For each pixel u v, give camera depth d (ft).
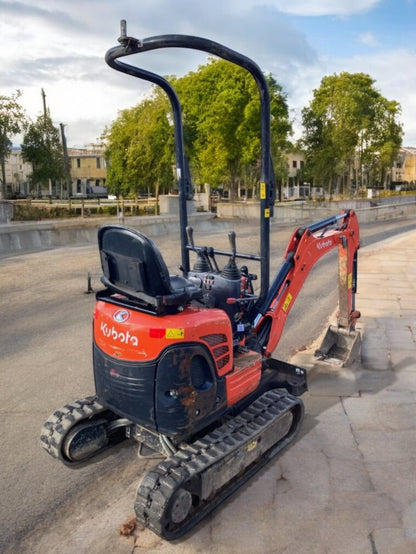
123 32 12.26
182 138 16.20
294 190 219.00
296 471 14.80
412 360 23.67
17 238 59.52
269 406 15.14
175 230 80.59
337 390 20.35
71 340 27.02
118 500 13.98
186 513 12.16
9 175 245.86
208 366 12.80
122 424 14.73
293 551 11.73
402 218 116.06
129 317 12.67
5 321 30.40
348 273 22.44
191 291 12.82
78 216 92.38
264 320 16.92
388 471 14.76
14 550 12.12
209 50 12.81
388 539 12.03
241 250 60.29
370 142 169.27
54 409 19.13
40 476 15.08
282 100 101.76
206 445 12.98
